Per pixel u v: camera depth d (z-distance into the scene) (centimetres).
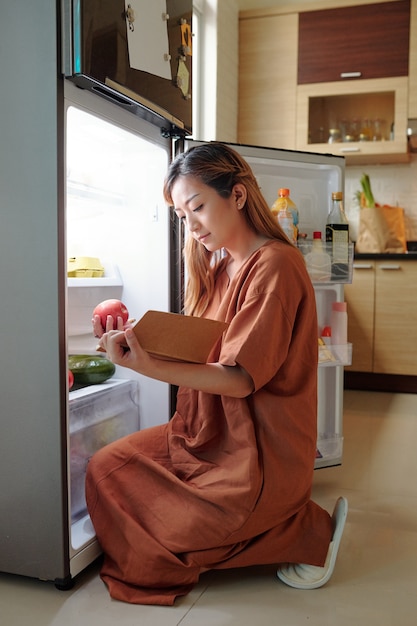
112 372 195
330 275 219
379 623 134
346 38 403
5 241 144
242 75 422
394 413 340
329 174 237
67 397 146
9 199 143
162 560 143
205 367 139
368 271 393
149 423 203
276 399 146
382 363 395
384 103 416
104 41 143
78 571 151
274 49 415
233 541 144
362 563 164
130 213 200
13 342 146
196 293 174
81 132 174
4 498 150
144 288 200
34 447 146
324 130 430
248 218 157
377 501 210
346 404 362
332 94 408
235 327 141
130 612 139
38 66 139
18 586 150
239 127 426
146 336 135
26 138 141
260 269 145
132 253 201
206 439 153
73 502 170
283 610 140
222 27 379
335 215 224
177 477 154
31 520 148
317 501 209
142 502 153
